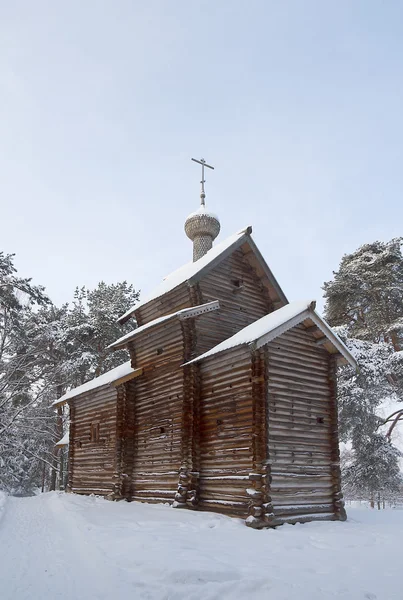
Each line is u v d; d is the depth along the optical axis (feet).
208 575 23.45
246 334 51.26
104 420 77.30
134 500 64.23
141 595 20.80
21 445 108.37
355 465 105.50
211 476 52.34
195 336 60.75
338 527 44.32
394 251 106.83
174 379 62.23
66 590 21.65
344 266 115.75
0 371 100.94
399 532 41.50
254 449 46.70
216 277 66.13
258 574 24.53
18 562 27.30
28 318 126.00
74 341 121.49
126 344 72.43
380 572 25.85
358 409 95.25
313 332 54.03
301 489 48.52
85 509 53.21
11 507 58.80
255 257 69.31
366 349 94.89
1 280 99.60
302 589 22.06
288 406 49.93
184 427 55.93
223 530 40.11
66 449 128.06
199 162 84.74
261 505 44.34
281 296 70.64
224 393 53.21
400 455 102.53
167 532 37.32
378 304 104.01
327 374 54.95
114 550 29.84
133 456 67.15
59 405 94.73
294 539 36.40
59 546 32.40
